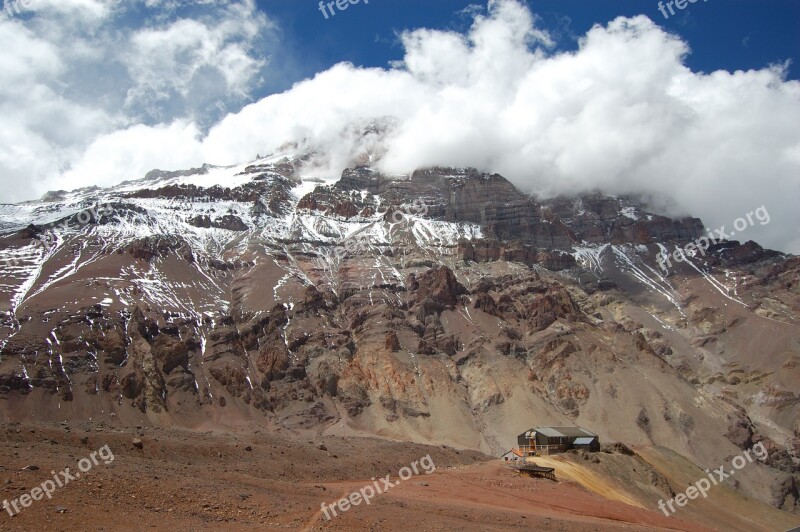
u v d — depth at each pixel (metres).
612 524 103.94
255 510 75.12
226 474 89.06
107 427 109.25
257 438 125.38
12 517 60.94
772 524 196.38
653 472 162.62
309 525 73.31
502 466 138.75
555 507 111.88
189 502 73.00
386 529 76.81
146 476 77.06
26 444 81.19
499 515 93.56
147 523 65.31
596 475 148.75
